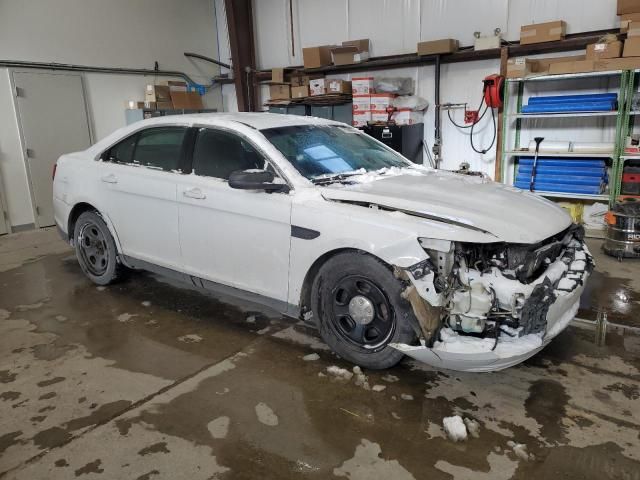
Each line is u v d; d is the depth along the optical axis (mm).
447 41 6906
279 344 3275
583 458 2158
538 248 2623
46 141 7301
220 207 3262
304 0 8672
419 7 7492
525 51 6551
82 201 4195
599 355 3043
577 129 6465
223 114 3736
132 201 3826
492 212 2688
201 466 2164
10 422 2494
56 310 3908
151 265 3875
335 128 3896
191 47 9477
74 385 2816
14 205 7016
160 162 3734
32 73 7059
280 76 8594
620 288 4168
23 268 5082
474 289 2488
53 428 2438
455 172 3904
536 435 2314
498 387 2721
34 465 2186
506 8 6793
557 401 2578
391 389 2715
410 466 2135
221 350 3209
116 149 4074
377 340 2814
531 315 2430
